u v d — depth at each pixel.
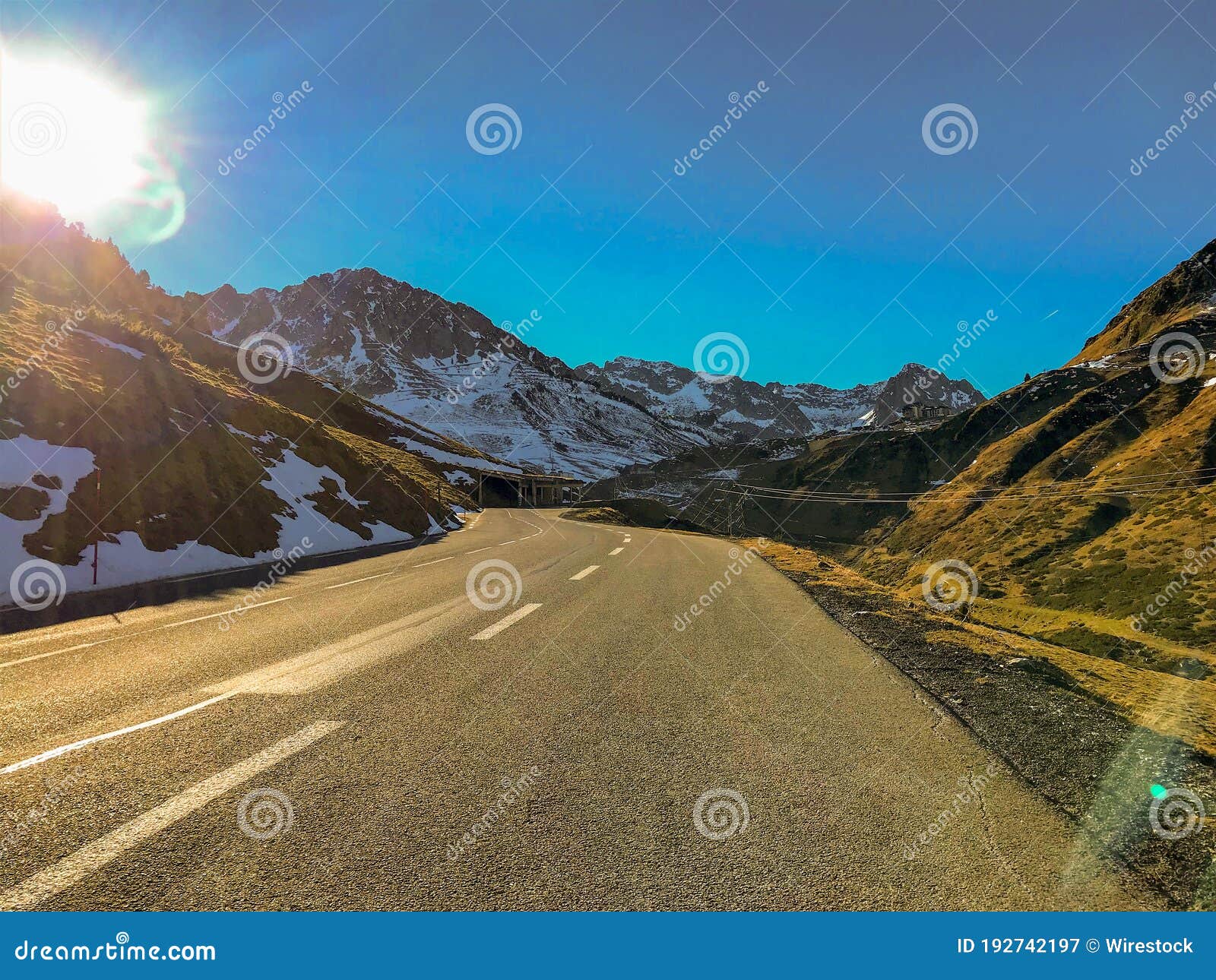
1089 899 2.66
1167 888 2.74
